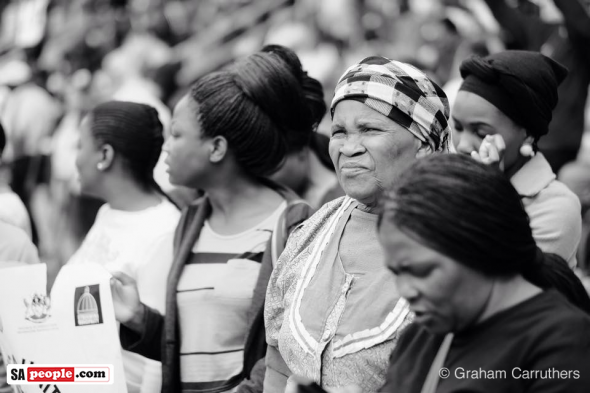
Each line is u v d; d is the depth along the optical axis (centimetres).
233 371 441
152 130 530
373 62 357
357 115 350
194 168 461
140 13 1214
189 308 451
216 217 471
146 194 527
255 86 455
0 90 1180
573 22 670
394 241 259
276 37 1028
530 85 406
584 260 571
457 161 263
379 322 334
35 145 1102
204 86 462
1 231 516
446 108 365
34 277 441
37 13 1359
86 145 527
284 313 364
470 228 254
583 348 256
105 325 433
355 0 987
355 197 353
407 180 262
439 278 257
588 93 742
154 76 1101
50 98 1155
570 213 412
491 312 267
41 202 1080
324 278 352
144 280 479
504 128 408
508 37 738
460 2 893
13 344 444
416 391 279
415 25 948
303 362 342
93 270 437
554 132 695
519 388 259
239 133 454
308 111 471
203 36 1195
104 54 1251
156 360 456
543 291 270
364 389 331
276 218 459
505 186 262
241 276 446
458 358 269
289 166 523
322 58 948
